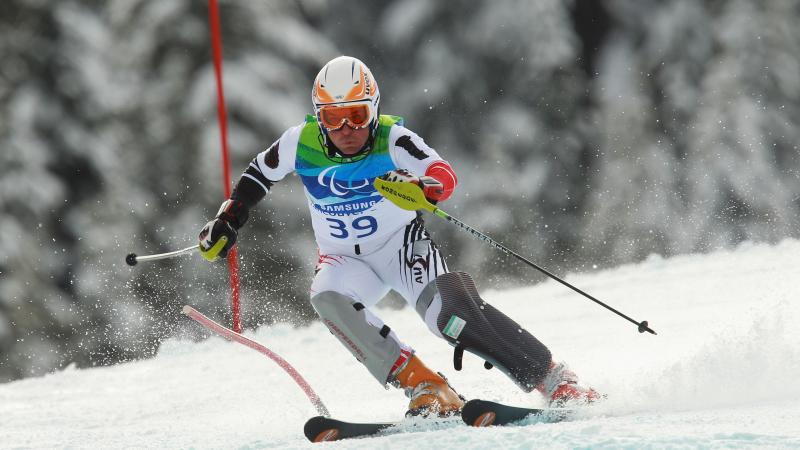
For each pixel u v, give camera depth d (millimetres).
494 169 69250
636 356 17719
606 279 30828
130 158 59719
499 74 73312
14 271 53656
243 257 57094
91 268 56781
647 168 68562
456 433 10797
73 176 58156
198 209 58469
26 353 53375
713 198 67438
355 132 12891
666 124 71688
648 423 10750
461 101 73438
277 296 57250
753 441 9281
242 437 13414
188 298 57031
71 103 58750
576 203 69500
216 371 22641
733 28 70812
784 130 68438
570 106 71750
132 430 15578
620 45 76000
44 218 55875
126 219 58062
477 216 68312
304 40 61406
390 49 78062
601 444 9547
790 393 11914
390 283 13891
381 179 12586
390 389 17969
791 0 70375
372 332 13062
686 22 73062
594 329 22359
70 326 55438
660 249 66625
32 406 20047
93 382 22781
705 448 9156
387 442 10727
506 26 72562
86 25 59969
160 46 60000
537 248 67500
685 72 72562
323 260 13898
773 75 69312
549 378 12961
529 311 26984
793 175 68000
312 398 13539
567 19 73438
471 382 17141
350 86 12664
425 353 22031
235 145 58188
